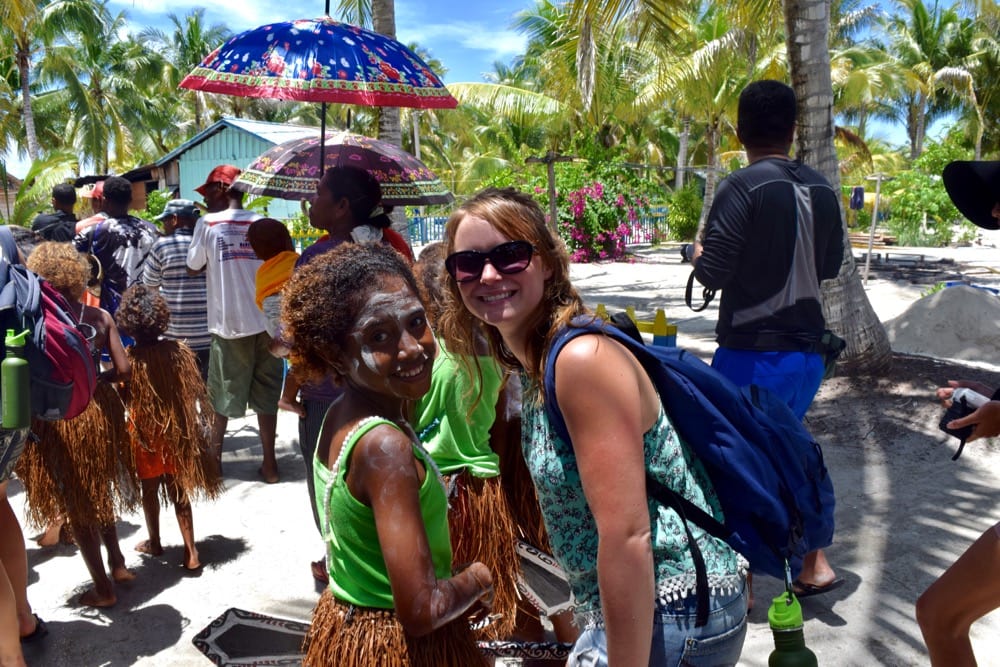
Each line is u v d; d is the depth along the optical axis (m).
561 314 1.85
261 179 5.10
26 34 28.92
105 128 36.56
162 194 23.45
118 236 6.42
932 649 2.34
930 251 26.78
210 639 2.47
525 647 2.33
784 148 3.61
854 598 3.86
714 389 1.96
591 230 23.42
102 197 6.65
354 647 2.00
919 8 44.53
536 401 1.94
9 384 2.95
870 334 6.87
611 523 1.73
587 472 1.76
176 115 53.41
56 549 4.64
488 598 2.15
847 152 32.31
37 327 3.12
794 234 3.44
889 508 4.82
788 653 2.01
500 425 3.17
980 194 2.38
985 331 8.44
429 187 5.33
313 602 3.99
